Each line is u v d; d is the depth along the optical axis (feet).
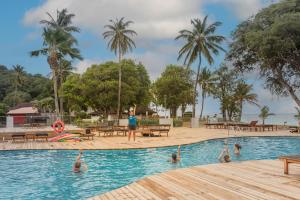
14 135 75.97
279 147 71.61
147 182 29.12
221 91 164.86
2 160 53.93
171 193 24.89
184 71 195.83
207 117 150.10
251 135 90.38
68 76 189.98
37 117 115.44
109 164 49.39
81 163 45.55
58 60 149.07
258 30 46.75
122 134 94.27
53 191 34.19
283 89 50.67
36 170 45.52
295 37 42.68
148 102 190.70
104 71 167.73
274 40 42.91
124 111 198.08
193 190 25.52
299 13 41.96
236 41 51.80
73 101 175.22
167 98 191.31
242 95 161.48
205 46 145.69
